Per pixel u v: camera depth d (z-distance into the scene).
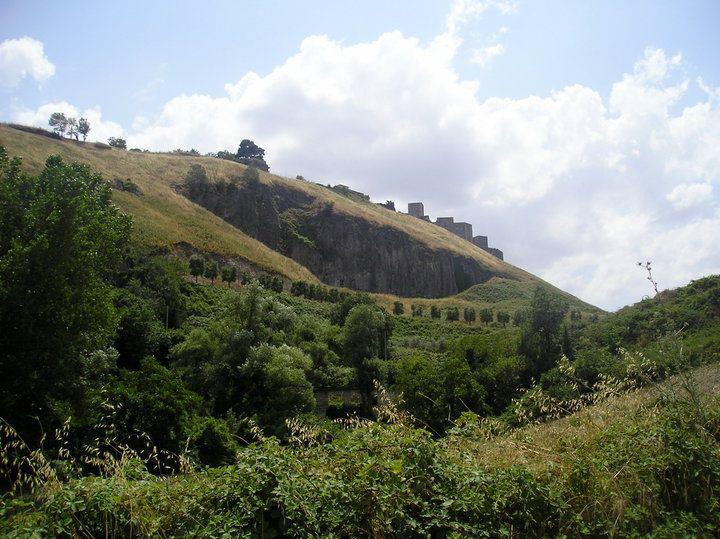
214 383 29.41
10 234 14.94
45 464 4.45
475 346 33.91
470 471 4.27
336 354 41.66
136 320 34.81
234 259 67.75
